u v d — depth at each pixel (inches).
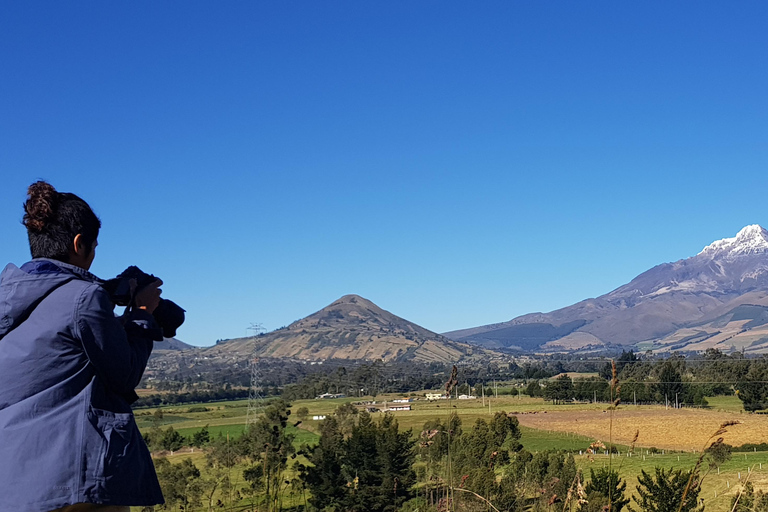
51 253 110.5
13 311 102.0
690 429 2057.1
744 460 1259.8
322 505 1286.9
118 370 104.0
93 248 116.0
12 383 99.3
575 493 241.3
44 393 99.2
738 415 2468.0
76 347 101.8
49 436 96.9
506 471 639.8
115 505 101.0
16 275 105.6
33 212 109.7
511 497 359.3
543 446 1635.1
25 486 94.1
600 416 2477.9
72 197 114.7
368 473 1347.2
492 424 1042.1
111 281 112.7
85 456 97.3
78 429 98.5
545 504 302.5
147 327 111.2
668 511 464.8
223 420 2728.8
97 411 101.8
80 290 102.8
